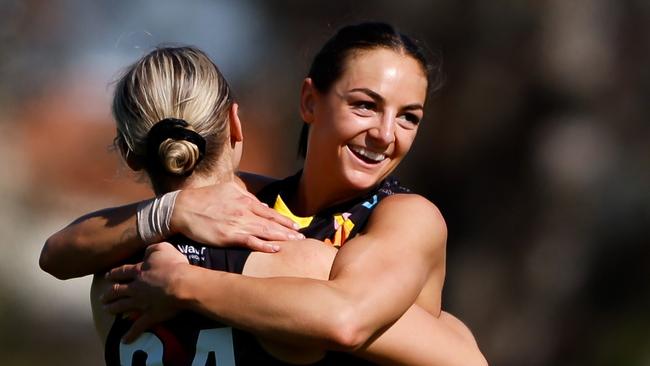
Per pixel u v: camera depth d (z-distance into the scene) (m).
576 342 42.16
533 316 42.09
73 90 46.81
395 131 11.45
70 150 46.00
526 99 41.88
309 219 11.73
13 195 45.44
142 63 11.15
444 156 42.00
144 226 11.09
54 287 44.66
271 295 10.07
